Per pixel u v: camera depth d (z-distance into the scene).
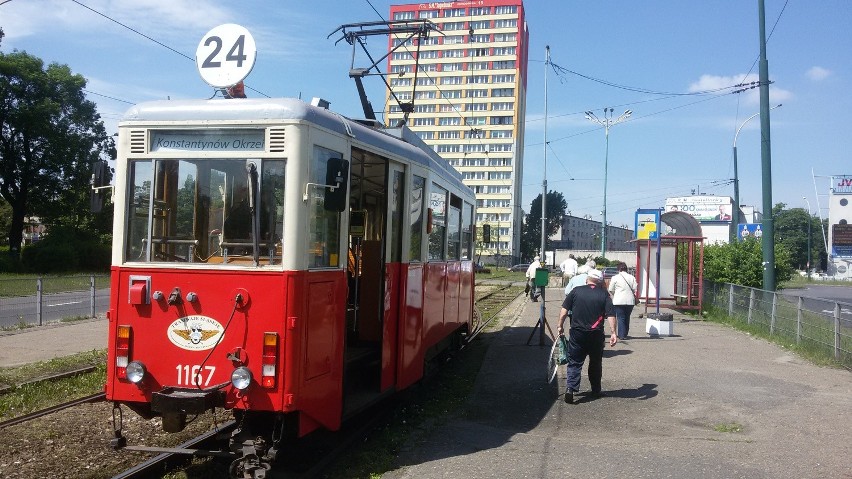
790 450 6.98
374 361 8.11
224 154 6.09
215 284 5.93
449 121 98.25
